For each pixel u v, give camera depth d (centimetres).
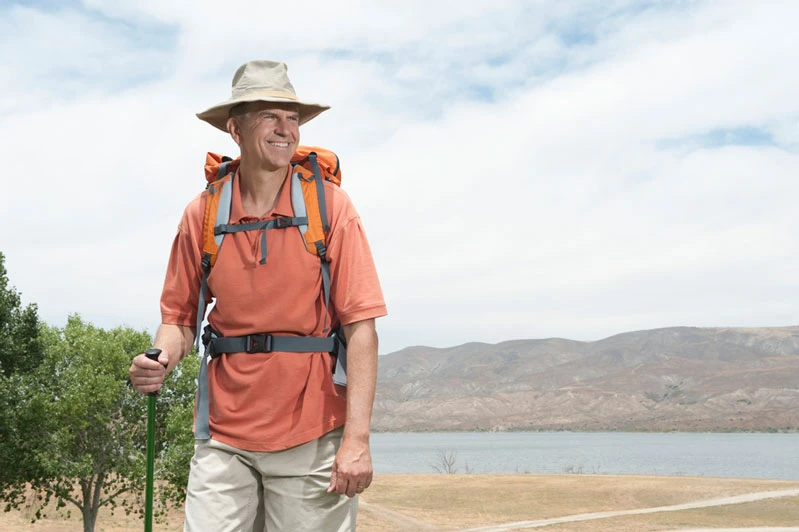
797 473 15112
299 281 220
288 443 216
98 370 3188
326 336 226
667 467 17062
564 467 16962
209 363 228
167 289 241
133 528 4222
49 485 3306
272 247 219
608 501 6244
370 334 222
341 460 210
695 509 5788
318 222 223
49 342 3203
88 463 3062
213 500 218
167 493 3131
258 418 217
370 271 226
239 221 225
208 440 224
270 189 226
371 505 5838
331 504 223
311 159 232
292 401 219
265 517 229
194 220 233
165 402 3259
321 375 222
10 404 2841
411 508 5725
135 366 222
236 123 226
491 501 6175
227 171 237
